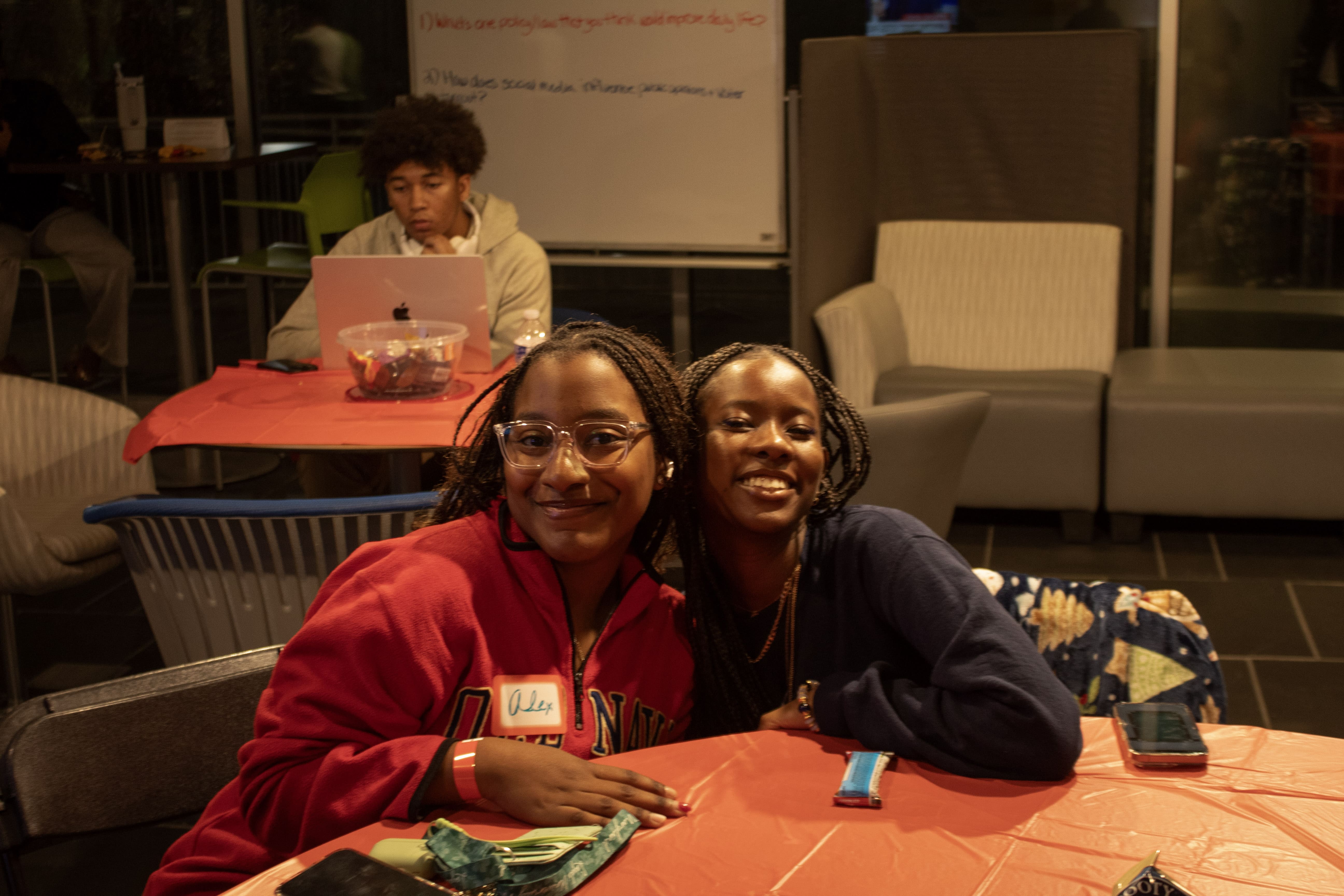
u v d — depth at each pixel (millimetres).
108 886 2359
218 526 2111
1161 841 1113
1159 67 4715
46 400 3025
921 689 1348
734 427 1446
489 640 1412
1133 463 4000
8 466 3010
